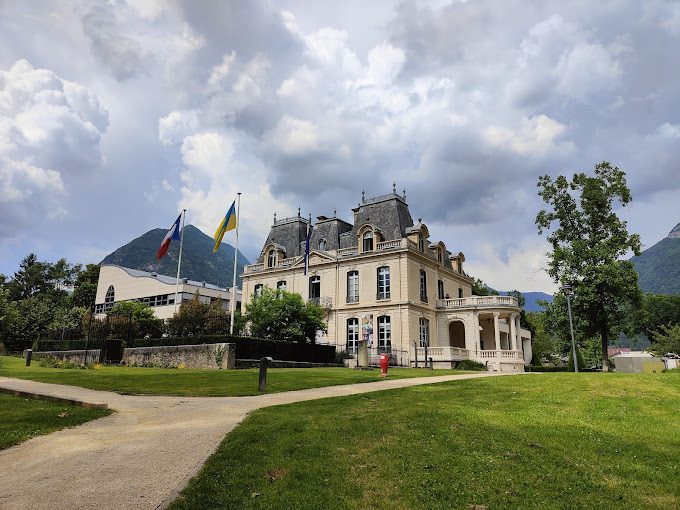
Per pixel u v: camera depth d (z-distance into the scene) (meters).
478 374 28.67
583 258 41.88
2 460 8.78
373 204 55.88
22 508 6.43
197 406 14.93
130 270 82.75
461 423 11.77
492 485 7.95
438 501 7.29
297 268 57.03
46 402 14.98
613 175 43.34
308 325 41.00
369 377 25.14
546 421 12.33
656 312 86.44
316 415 12.71
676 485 8.13
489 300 51.56
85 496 6.88
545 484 8.05
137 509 6.42
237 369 31.20
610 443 10.40
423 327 51.53
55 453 9.20
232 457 8.88
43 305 66.44
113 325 45.78
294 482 7.78
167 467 8.24
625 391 16.58
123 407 14.66
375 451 9.45
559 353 79.38
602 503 7.35
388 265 51.16
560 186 45.12
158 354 36.84
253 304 40.97
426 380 23.20
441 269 57.34
